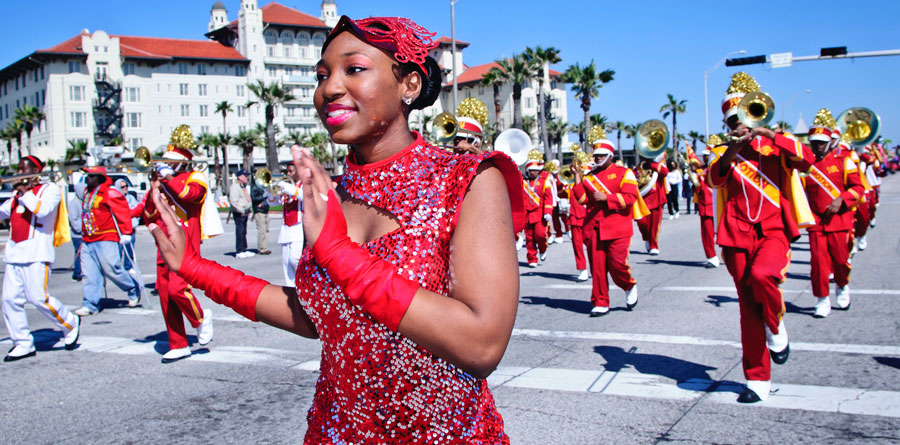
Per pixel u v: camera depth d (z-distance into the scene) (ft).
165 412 15.84
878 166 55.62
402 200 4.70
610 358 19.30
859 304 25.66
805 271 35.17
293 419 15.08
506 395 16.20
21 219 21.62
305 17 323.98
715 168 15.80
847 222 24.03
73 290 37.78
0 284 37.83
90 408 16.31
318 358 20.57
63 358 21.54
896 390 15.47
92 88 265.95
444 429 4.72
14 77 283.79
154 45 288.30
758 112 15.14
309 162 4.18
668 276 35.24
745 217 15.49
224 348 22.21
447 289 4.55
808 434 13.17
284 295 5.37
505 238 4.51
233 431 14.44
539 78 167.32
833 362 17.99
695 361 18.65
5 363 21.03
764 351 15.08
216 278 5.43
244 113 303.48
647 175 33.65
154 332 25.45
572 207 34.91
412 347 4.57
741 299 15.40
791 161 15.38
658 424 14.01
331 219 4.21
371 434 4.75
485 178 4.63
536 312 26.94
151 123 280.92
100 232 29.40
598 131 31.55
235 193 51.78
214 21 383.04
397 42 4.83
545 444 13.10
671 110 248.73
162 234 5.48
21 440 14.20
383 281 4.15
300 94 318.04
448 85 320.29
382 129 4.89
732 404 15.06
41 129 266.36
